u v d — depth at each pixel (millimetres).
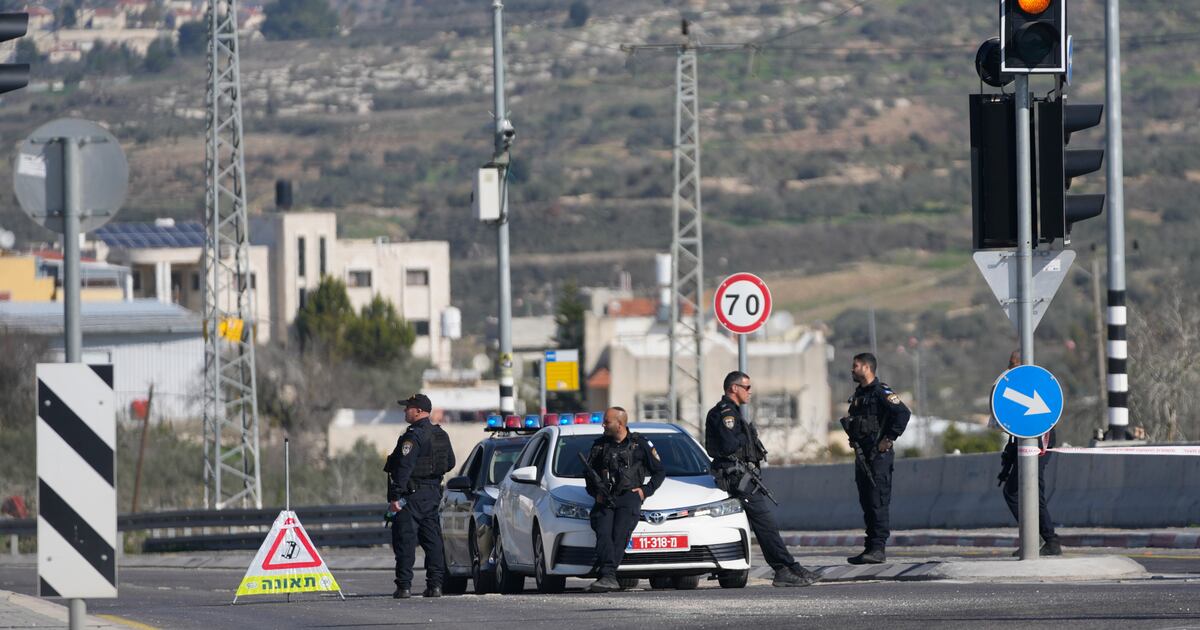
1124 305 97438
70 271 37094
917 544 88125
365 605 60719
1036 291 57250
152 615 59625
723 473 59625
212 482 197375
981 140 57469
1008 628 41750
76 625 36000
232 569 117562
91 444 36031
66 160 37188
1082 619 43031
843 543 95375
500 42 116250
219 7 194500
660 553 58469
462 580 72375
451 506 71312
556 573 59719
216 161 193750
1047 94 57688
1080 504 87750
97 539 35969
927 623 43344
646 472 59125
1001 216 57281
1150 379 170125
